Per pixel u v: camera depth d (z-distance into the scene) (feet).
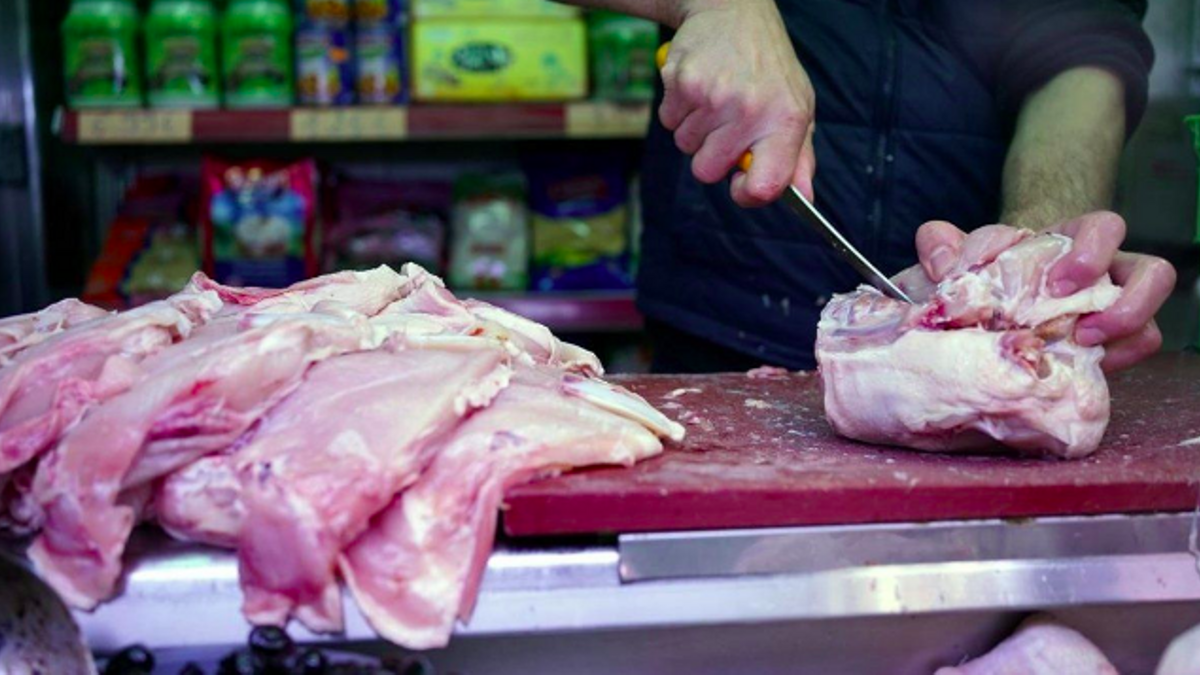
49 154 9.76
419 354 3.77
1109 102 6.12
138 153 10.78
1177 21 7.84
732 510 3.39
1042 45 6.26
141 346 3.66
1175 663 3.15
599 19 9.37
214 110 9.04
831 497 3.42
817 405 4.80
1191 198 7.77
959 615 3.59
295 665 3.16
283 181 9.71
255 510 3.18
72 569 3.24
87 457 3.22
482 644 3.43
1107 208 5.78
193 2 9.19
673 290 6.96
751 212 6.54
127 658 3.17
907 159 6.46
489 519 3.31
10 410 3.45
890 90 6.38
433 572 3.23
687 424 4.42
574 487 3.40
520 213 10.11
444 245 10.30
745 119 4.63
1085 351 3.97
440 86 9.14
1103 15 6.28
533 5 9.17
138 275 9.73
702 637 3.49
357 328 3.82
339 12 9.31
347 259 9.99
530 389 3.82
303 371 3.60
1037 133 6.07
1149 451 4.00
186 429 3.30
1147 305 3.93
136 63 9.26
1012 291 3.97
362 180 10.48
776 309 6.62
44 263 9.62
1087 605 3.47
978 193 6.56
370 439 3.30
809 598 3.36
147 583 3.27
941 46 6.44
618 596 3.32
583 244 10.15
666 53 5.04
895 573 3.42
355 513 3.20
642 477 3.54
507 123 9.11
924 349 3.85
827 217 6.55
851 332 4.14
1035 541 3.49
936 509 3.47
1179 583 3.52
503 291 10.03
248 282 9.70
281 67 9.16
